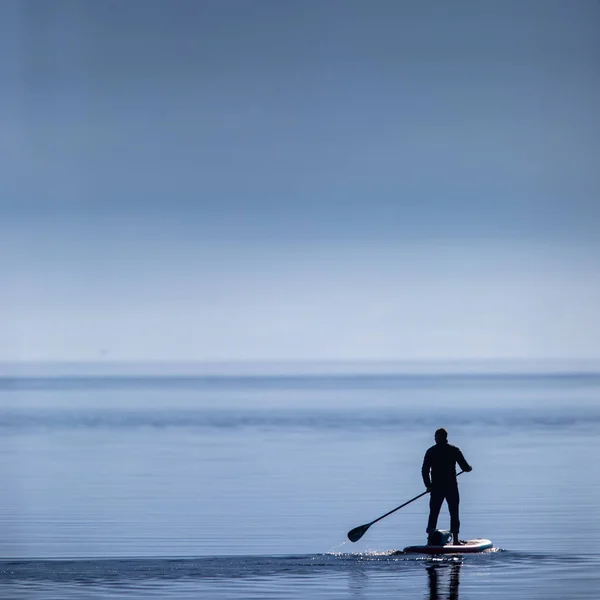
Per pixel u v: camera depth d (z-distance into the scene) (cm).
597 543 6669
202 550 6550
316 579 5453
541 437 16425
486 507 8488
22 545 6738
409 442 15750
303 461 12731
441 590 5147
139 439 16812
